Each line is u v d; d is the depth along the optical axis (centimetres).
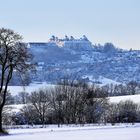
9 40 13888
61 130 17950
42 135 14988
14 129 18488
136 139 13550
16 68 14150
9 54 13950
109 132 16900
